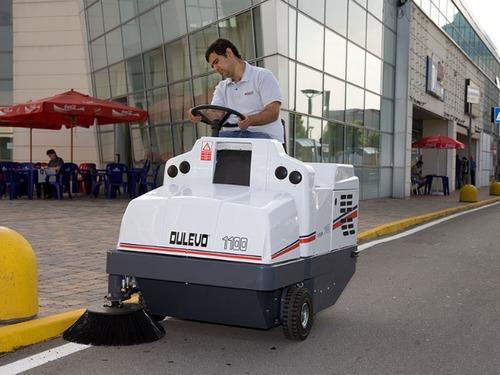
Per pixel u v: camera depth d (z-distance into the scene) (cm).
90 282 606
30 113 1479
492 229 1300
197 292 420
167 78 1817
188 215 411
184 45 1714
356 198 529
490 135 4522
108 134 2248
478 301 614
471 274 763
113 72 2170
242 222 397
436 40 2680
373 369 408
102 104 1520
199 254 404
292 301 435
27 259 454
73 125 1664
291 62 1439
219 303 417
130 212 430
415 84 2334
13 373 382
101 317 431
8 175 1648
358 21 1900
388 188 2227
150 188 1750
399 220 1338
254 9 1414
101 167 2336
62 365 397
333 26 1708
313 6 1566
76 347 430
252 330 489
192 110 470
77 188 1883
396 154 2233
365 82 1973
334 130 1742
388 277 734
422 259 877
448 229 1295
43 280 612
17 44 2570
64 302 527
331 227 477
